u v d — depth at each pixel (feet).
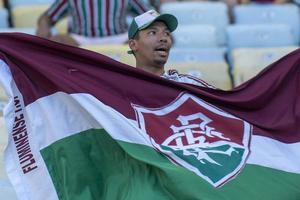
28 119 45.03
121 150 43.78
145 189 41.24
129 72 45.65
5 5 90.53
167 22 49.60
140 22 49.32
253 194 42.37
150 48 49.19
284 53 70.85
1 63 45.52
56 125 44.50
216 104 46.85
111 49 66.23
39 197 43.70
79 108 44.78
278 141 46.78
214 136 45.11
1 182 48.52
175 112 45.70
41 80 45.37
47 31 73.26
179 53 71.82
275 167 44.37
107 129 43.06
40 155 44.29
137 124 44.45
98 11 73.72
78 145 44.29
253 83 48.52
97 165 44.04
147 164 42.11
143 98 45.50
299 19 88.07
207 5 86.12
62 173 43.83
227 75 68.49
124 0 73.92
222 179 42.42
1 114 60.70
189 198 40.75
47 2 91.20
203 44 79.41
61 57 45.70
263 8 88.38
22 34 45.78
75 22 74.64
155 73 49.85
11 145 44.62
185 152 43.39
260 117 47.73
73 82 44.65
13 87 45.24
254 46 80.28
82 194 43.32
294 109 48.37
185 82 49.03
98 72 45.37
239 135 45.83
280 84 48.73
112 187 42.86
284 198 42.86
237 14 88.12
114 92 45.03
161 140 44.16
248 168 43.83
